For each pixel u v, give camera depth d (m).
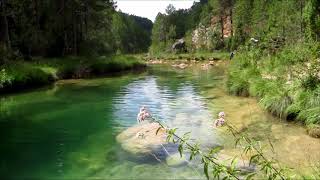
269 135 12.25
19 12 36.72
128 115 15.99
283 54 22.23
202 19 94.31
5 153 11.22
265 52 27.98
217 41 79.06
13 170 9.87
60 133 13.27
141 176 9.28
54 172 9.71
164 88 24.28
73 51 44.72
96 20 48.22
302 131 12.60
